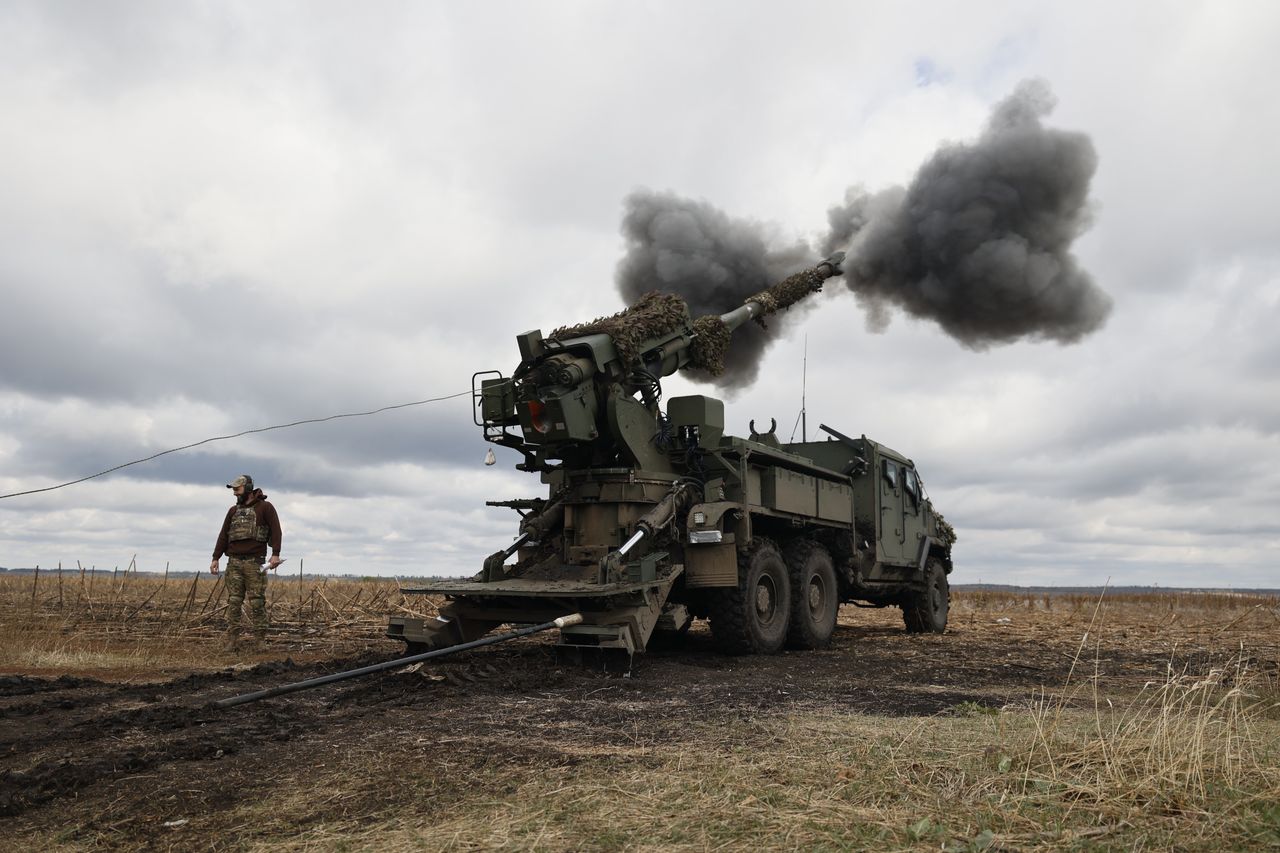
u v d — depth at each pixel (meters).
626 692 6.66
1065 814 3.28
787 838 3.10
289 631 11.82
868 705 6.09
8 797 3.79
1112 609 21.66
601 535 9.12
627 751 4.54
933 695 6.64
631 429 9.16
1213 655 9.84
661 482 9.41
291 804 3.71
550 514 9.43
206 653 9.38
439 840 3.17
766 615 9.84
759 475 10.38
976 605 24.12
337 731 5.15
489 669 7.33
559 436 8.66
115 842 3.31
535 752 4.50
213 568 9.81
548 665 7.81
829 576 11.31
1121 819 3.22
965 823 3.22
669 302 10.12
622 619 7.78
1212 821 3.17
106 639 10.23
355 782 4.00
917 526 14.55
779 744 4.65
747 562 9.40
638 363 9.39
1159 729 4.02
